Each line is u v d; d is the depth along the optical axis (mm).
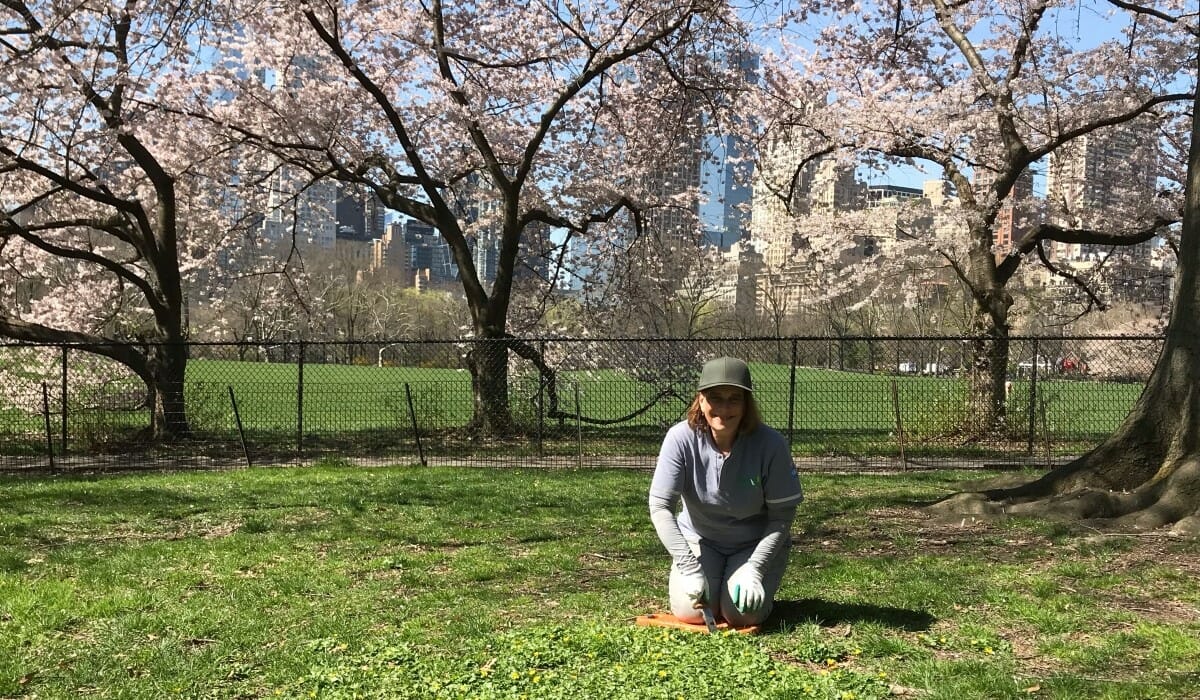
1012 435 15656
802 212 22266
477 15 19344
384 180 20281
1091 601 5199
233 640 4680
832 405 19438
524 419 16531
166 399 16125
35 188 18781
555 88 19578
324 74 19375
